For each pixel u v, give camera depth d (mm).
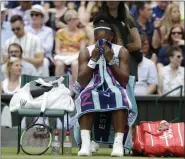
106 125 23406
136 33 25703
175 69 36344
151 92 36156
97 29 23516
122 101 22359
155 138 23719
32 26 39531
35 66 36969
